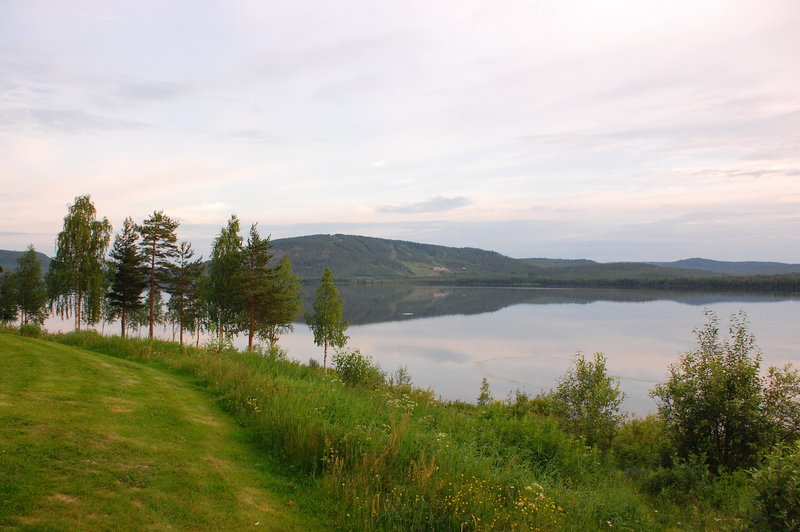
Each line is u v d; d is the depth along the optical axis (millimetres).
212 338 16969
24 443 5992
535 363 43219
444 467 6906
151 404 8773
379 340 60469
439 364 42719
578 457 9422
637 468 10617
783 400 10195
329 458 7094
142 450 6547
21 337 13500
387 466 6902
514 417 11281
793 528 5578
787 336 56406
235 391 10398
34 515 4527
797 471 5648
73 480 5340
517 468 7820
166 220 34625
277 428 7988
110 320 39594
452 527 5582
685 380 10938
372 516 5500
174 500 5387
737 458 10273
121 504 5055
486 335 64938
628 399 29875
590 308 111562
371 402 11172
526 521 5793
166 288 35531
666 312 97000
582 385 13586
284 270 37344
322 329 42406
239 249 37719
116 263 37188
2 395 7816
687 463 9953
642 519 6988
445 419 11125
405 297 167875
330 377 14172
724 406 10070
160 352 15023
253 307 34219
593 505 6961
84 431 6750
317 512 5770
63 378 9469
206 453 6980
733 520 6984
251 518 5359
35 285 45156
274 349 16406
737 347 10844
